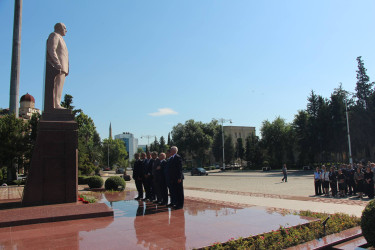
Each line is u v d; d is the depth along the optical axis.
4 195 13.08
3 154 21.20
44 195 8.38
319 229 5.75
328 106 44.69
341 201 11.47
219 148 68.50
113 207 8.88
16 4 23.52
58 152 8.73
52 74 9.30
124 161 66.38
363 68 41.81
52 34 9.55
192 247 4.49
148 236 5.24
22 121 23.38
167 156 9.82
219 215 7.28
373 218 4.77
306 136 46.41
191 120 60.06
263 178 28.88
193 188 18.58
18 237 5.27
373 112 39.28
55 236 5.31
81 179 23.16
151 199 10.77
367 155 43.97
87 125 45.94
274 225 5.98
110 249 4.48
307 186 18.77
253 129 86.12
